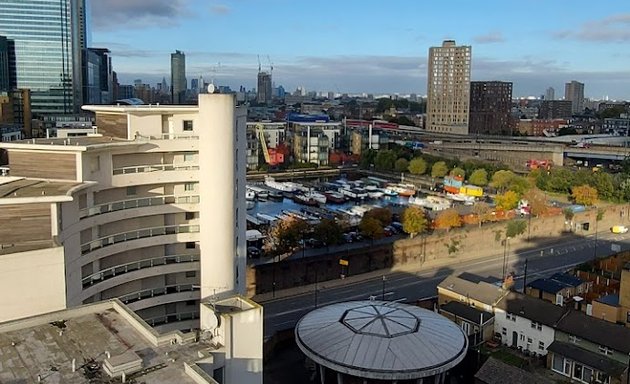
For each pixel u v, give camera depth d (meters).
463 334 82.31
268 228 148.62
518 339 91.69
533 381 72.12
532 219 160.00
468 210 175.88
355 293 114.69
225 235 67.06
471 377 83.81
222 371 42.88
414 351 74.81
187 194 70.75
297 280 116.69
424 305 105.50
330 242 135.75
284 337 92.00
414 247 134.38
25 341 43.28
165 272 70.44
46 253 50.22
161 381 38.09
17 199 51.22
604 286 117.31
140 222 68.75
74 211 58.44
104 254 63.69
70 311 47.47
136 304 68.69
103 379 38.19
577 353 81.69
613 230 168.38
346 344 76.56
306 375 82.88
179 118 72.25
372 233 142.88
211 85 67.44
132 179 65.69
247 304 45.66
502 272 130.00
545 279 116.06
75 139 69.19
